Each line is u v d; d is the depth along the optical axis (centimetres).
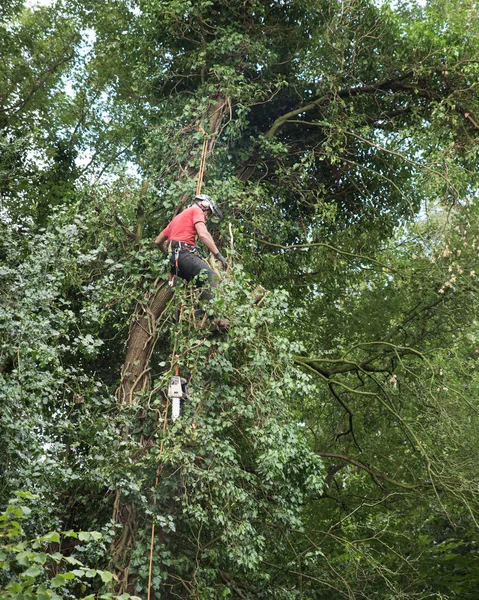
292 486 862
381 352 1311
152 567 791
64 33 1656
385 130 1329
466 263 1177
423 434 1185
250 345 784
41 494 682
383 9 1212
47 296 757
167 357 1002
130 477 764
